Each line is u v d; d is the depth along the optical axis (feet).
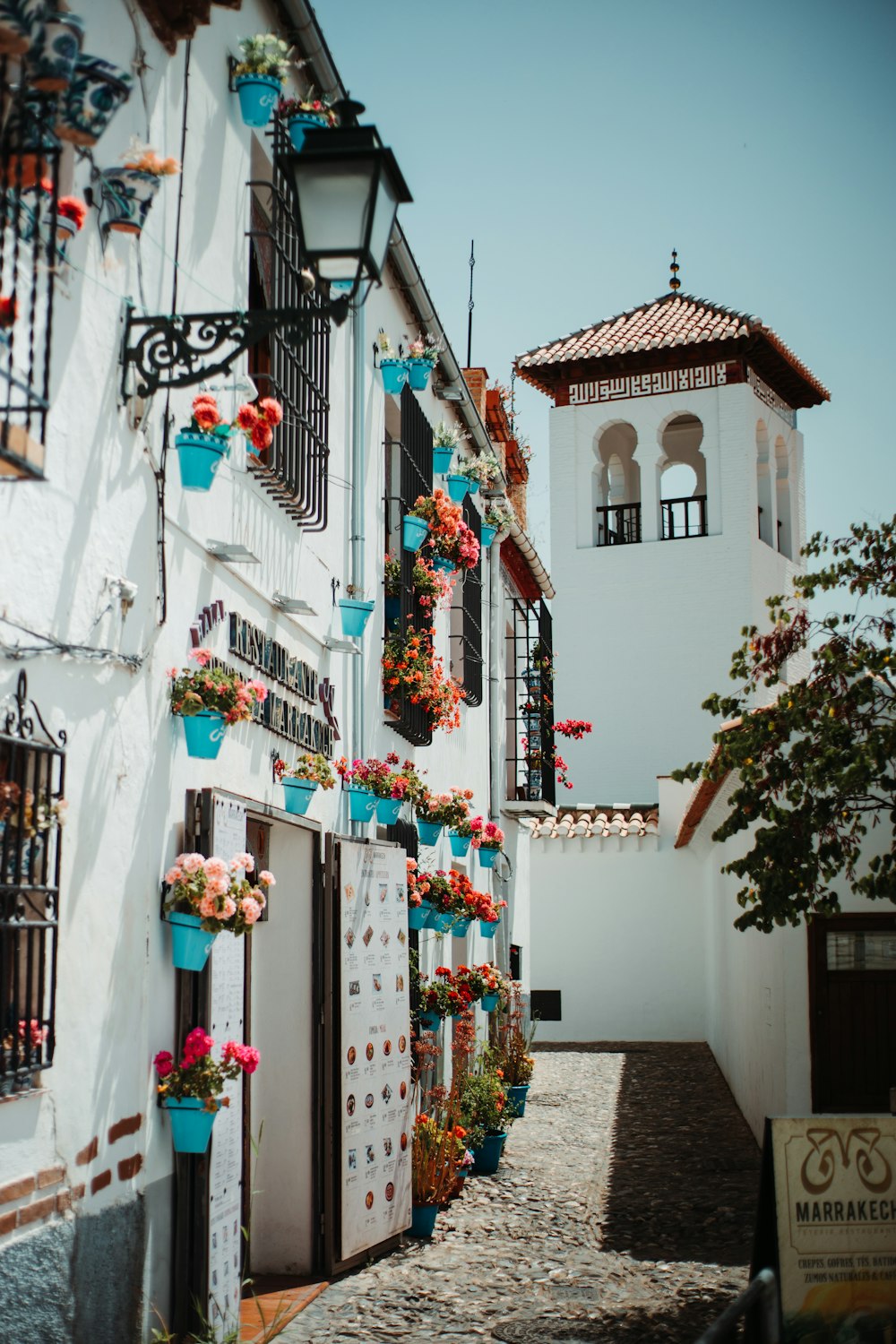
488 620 57.26
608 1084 62.80
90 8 18.88
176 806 21.18
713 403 101.14
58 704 17.28
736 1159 43.24
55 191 14.92
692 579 100.37
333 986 27.99
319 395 29.14
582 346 103.19
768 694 96.73
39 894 16.62
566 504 103.96
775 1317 17.83
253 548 25.50
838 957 39.75
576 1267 28.96
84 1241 17.43
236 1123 22.45
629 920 85.25
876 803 36.99
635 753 99.91
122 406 19.20
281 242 26.84
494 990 40.98
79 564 17.88
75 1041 17.49
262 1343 22.49
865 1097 39.09
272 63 24.73
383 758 36.29
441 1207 34.86
